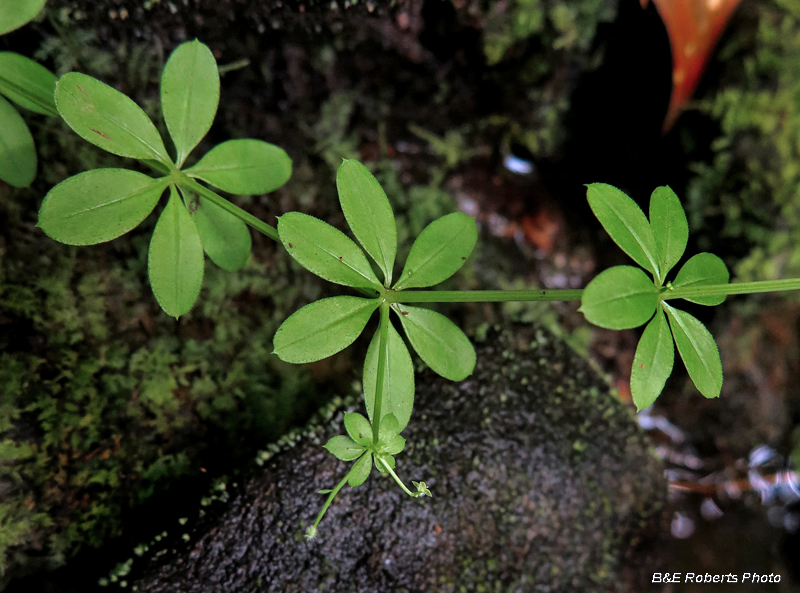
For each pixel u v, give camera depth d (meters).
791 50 0.31
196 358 0.29
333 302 0.23
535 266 0.35
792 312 0.35
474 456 0.28
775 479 0.37
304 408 0.30
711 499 0.36
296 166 0.31
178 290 0.24
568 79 0.33
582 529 0.29
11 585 0.27
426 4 0.30
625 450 0.29
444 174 0.34
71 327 0.28
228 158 0.25
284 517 0.26
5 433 0.26
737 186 0.33
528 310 0.34
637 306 0.23
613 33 0.32
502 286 0.34
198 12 0.27
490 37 0.31
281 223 0.23
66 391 0.28
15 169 0.25
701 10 0.31
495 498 0.28
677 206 0.23
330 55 0.30
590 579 0.29
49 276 0.28
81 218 0.23
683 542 0.35
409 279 0.24
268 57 0.30
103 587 0.25
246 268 0.30
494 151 0.35
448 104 0.33
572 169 0.36
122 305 0.29
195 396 0.29
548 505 0.28
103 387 0.28
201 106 0.24
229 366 0.30
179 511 0.27
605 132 0.35
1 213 0.27
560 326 0.34
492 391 0.28
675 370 0.36
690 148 0.34
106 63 0.28
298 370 0.30
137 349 0.29
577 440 0.29
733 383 0.36
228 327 0.30
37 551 0.27
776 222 0.33
